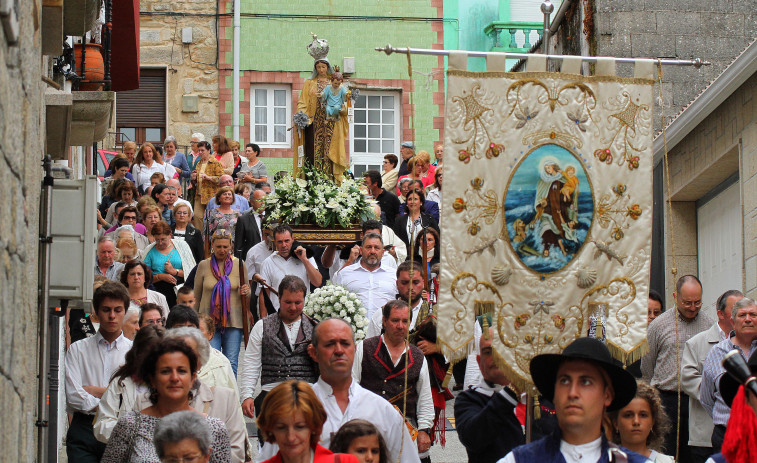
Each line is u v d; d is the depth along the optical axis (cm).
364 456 980
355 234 2319
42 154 1048
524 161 1023
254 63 4116
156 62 4062
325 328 1086
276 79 4125
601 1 2689
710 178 2273
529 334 1017
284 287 1441
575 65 1043
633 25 2684
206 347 1052
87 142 1670
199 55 4088
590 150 1035
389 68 4212
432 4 4253
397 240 2284
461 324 1006
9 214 698
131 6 2273
